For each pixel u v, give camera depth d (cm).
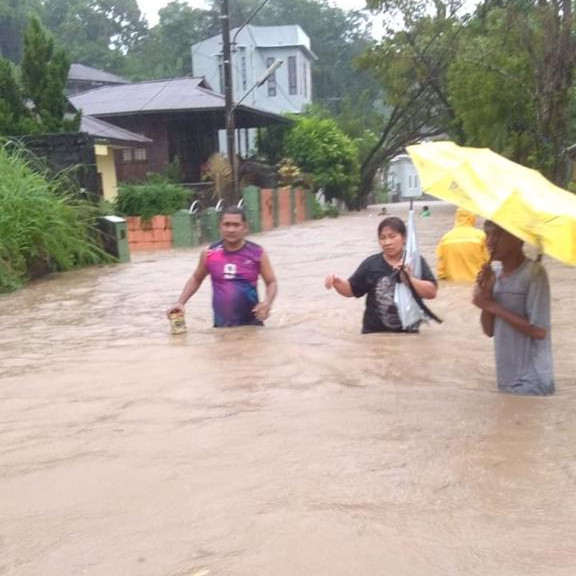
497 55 2675
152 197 2262
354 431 409
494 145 2766
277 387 513
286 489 327
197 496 322
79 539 287
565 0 2441
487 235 511
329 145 4275
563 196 457
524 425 424
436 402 474
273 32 5472
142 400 489
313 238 2259
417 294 713
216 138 3734
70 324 875
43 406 489
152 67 6500
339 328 765
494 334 529
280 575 256
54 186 1619
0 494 335
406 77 4272
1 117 1994
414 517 298
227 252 760
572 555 267
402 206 5669
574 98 2564
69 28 6594
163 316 911
